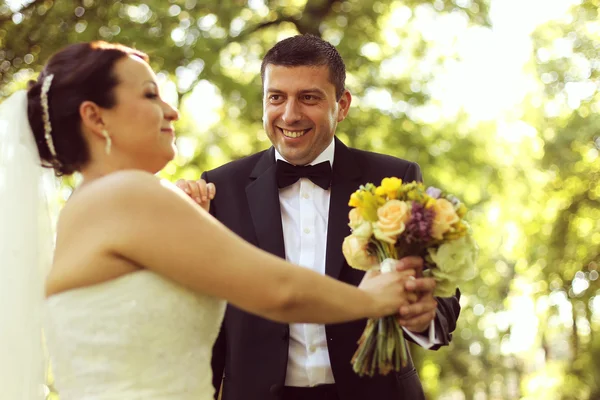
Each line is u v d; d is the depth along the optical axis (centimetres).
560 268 1312
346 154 306
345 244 243
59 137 214
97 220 200
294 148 296
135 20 859
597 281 1311
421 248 236
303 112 293
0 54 827
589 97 1284
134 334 197
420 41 1028
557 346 1767
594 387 1299
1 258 219
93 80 209
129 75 212
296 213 299
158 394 197
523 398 1455
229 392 288
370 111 967
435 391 1292
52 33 833
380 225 231
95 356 198
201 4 862
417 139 958
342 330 279
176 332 200
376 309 219
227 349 293
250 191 302
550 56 1291
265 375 280
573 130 1248
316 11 983
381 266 237
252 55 966
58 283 202
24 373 220
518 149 1180
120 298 198
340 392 277
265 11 984
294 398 281
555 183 1288
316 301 204
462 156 980
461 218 238
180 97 871
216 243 198
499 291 1442
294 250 295
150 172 220
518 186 1169
